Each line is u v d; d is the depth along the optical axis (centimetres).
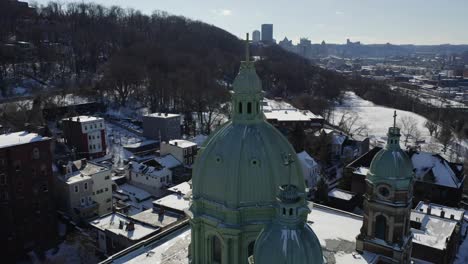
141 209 10475
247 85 4638
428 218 7688
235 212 4306
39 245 8912
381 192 5078
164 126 15125
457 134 18525
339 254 5262
